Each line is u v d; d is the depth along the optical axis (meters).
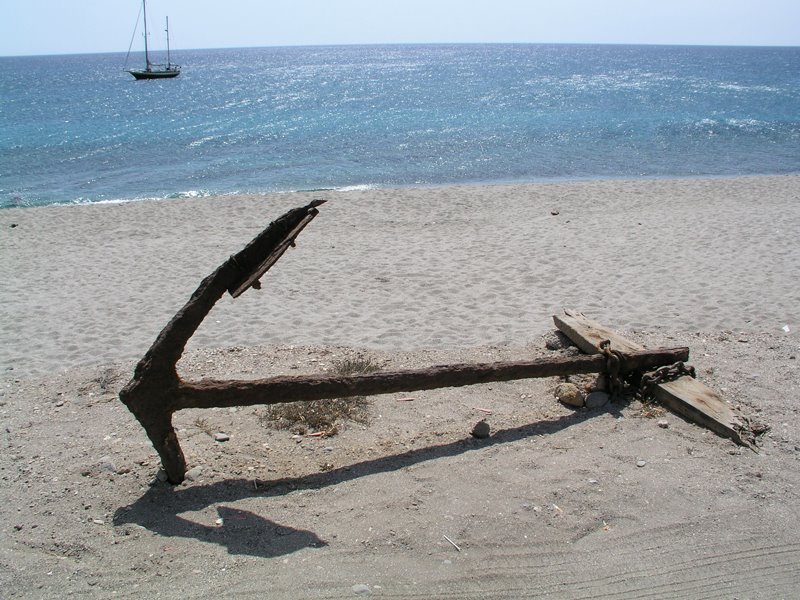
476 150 25.86
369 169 22.55
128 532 4.20
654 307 8.51
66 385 6.54
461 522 4.20
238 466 4.93
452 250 11.47
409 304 8.81
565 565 3.86
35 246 12.47
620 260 10.65
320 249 11.69
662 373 5.84
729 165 22.67
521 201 15.44
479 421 5.54
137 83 74.56
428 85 62.22
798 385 6.09
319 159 24.50
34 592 3.70
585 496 4.44
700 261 10.47
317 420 5.57
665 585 3.73
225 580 3.74
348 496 4.52
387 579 3.75
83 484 4.73
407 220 13.77
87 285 10.07
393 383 5.06
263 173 22.16
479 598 3.63
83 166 23.64
